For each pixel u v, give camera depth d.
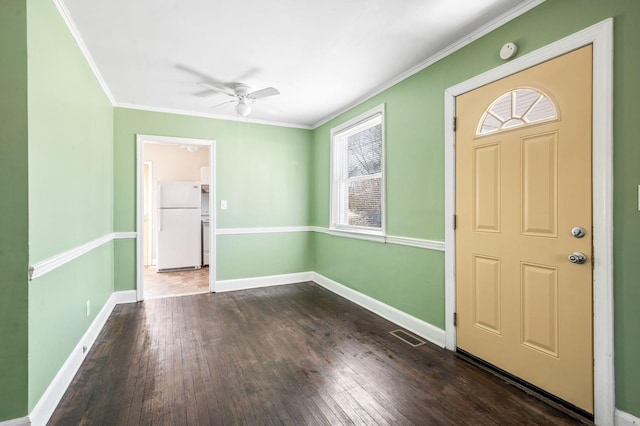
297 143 4.83
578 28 1.71
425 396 1.93
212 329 2.99
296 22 2.16
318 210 4.76
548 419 1.70
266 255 4.65
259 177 4.58
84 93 2.49
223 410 1.80
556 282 1.84
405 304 3.01
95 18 2.08
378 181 3.54
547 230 1.88
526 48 1.96
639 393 1.52
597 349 1.66
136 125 3.87
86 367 2.27
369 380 2.11
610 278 1.61
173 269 5.91
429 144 2.70
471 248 2.35
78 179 2.32
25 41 1.55
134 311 3.52
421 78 2.79
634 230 1.53
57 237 1.91
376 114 3.42
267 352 2.52
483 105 2.24
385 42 2.43
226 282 4.39
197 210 6.06
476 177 2.30
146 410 1.80
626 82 1.55
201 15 2.07
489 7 2.00
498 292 2.16
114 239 3.77
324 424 1.69
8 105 1.52
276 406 1.84
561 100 1.79
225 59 2.69
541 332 1.91
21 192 1.54
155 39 2.36
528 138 1.97
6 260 1.52
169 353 2.50
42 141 1.71
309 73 2.97
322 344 2.66
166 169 6.50
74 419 1.72
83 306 2.45
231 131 4.39
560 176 1.81
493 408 1.80
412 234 2.91
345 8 2.01
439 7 2.00
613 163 1.60
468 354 2.39
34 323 1.62
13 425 1.51
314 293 4.25
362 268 3.67
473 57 2.31
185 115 4.12
